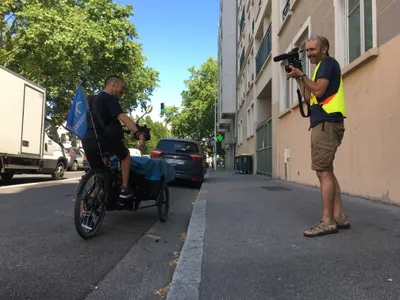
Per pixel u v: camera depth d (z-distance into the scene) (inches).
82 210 184.5
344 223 172.7
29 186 450.6
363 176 274.4
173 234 208.1
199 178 504.4
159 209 233.6
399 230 167.8
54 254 161.9
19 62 824.9
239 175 756.6
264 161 689.6
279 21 585.0
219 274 123.7
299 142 444.8
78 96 182.7
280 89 550.6
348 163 300.5
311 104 169.0
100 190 192.4
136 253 167.3
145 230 215.0
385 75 242.8
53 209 274.7
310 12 410.0
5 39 823.1
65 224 221.3
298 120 450.3
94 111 187.6
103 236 196.2
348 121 300.4
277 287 110.5
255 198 308.8
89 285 127.9
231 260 137.6
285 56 165.3
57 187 437.4
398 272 116.7
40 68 850.8
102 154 188.9
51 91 977.5
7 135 448.1
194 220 212.7
